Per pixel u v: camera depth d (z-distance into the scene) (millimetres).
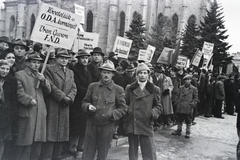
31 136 4914
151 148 5555
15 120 4680
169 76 12078
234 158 7621
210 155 7781
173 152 7781
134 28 49125
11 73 5051
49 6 5355
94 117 5164
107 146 5277
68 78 5844
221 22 44625
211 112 16969
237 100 6871
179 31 58281
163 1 64062
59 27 5559
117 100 5344
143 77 5586
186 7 58656
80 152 6594
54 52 6824
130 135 5703
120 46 10492
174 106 12266
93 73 7066
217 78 16531
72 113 6398
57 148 5820
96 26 67562
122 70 8516
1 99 4449
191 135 10328
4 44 6547
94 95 5266
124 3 65625
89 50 9141
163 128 11383
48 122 5492
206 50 15641
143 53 11766
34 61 5086
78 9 10539
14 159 4910
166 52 13312
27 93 4988
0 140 4445
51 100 5578
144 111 5539
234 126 13164
